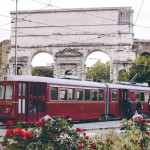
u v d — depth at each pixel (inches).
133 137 486.6
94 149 426.9
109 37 2679.6
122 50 2662.4
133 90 1576.0
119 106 1477.6
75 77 1307.8
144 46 2691.9
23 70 2770.7
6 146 305.7
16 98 1019.9
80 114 1257.4
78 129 451.2
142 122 507.2
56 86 1152.2
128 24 2657.5
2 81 1044.5
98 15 2689.5
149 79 2378.2
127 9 2662.4
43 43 2755.9
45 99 1107.9
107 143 452.1
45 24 2748.5
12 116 1010.7
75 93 1237.1
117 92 1466.5
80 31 2711.6
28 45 2768.2
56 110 1146.7
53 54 2748.5
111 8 2669.8
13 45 2787.9
